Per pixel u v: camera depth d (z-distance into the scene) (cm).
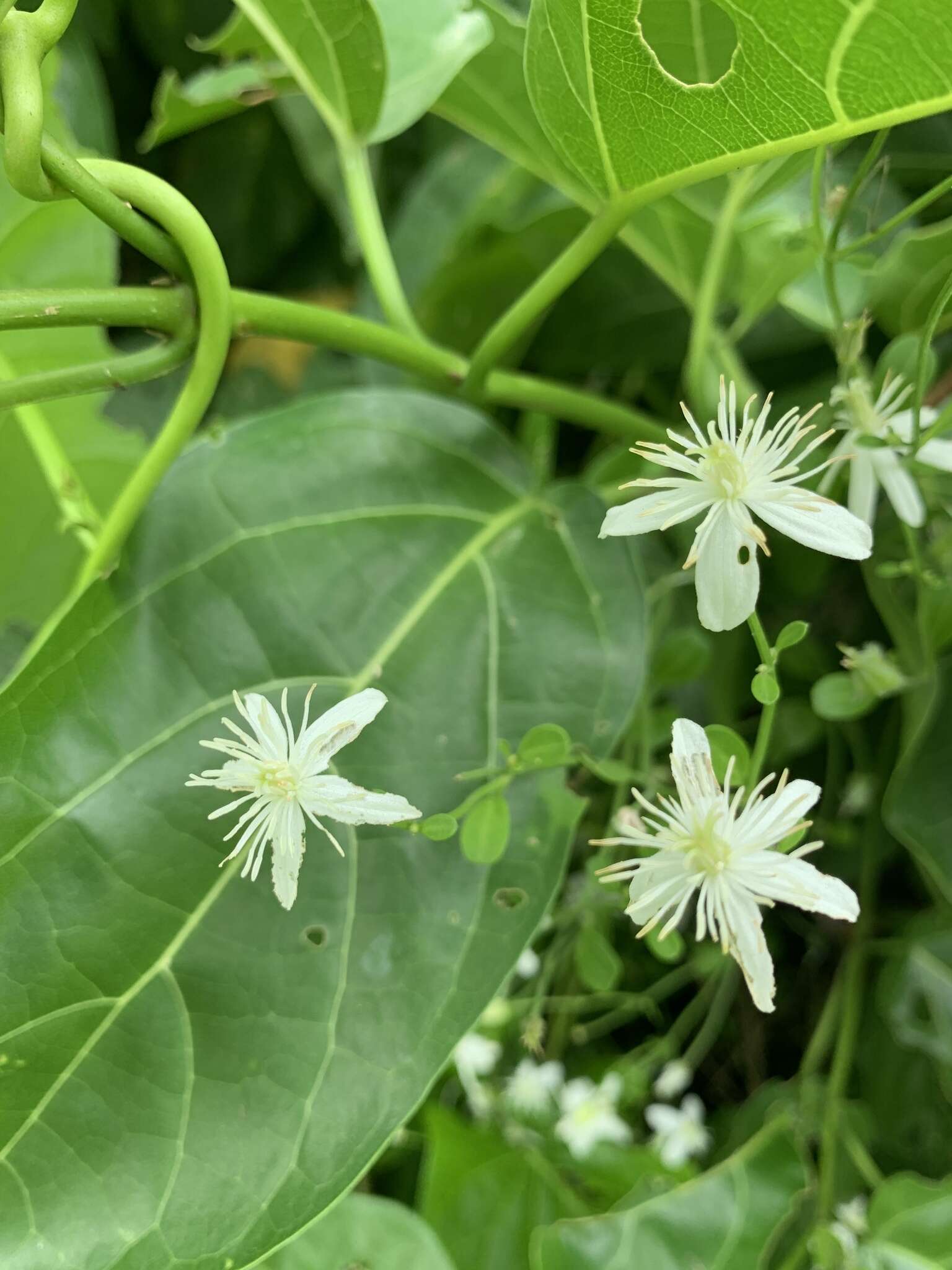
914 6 9
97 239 19
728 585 11
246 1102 12
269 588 14
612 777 14
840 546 11
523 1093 20
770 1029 22
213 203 27
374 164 25
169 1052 12
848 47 10
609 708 14
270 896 13
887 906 22
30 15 11
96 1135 12
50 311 12
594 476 20
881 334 21
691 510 11
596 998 21
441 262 22
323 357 26
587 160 13
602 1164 20
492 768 13
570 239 22
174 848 13
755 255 18
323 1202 12
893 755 21
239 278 27
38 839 12
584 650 15
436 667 14
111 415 25
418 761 14
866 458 14
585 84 12
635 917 11
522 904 13
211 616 14
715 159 12
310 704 14
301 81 17
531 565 15
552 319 24
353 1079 12
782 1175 19
